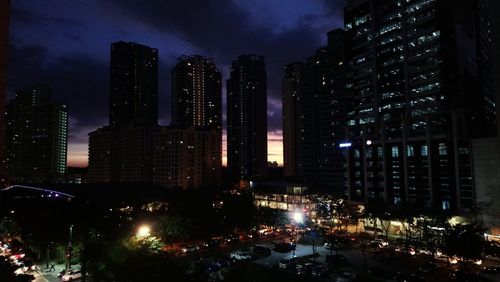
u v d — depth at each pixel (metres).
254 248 98.75
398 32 135.12
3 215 140.12
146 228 91.69
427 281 73.00
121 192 183.62
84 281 68.38
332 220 132.62
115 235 77.50
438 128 120.19
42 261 97.06
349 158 151.12
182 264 47.47
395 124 133.62
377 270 76.94
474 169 109.69
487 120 150.50
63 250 93.50
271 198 183.12
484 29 155.12
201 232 116.00
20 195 185.50
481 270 77.81
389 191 134.00
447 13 125.06
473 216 108.19
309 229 118.19
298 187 179.75
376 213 113.69
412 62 129.75
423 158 123.56
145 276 45.66
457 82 124.81
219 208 135.62
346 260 86.44
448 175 116.38
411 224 102.38
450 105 120.38
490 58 164.00
